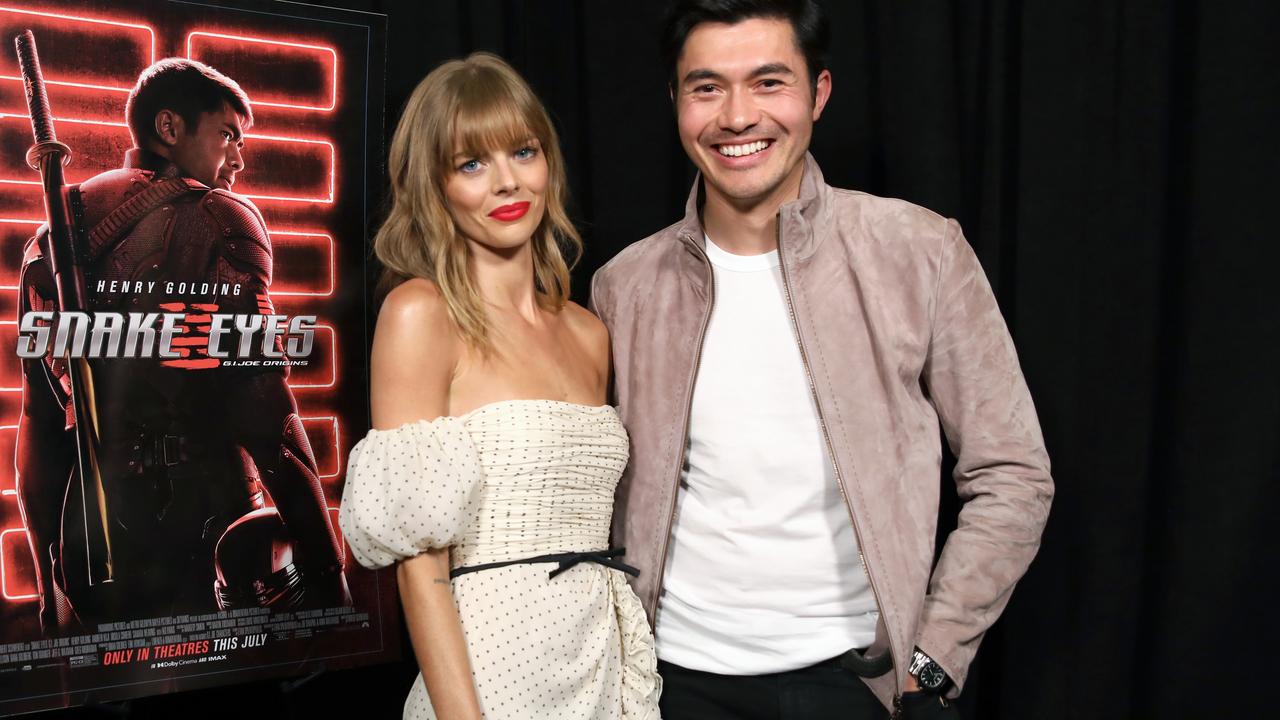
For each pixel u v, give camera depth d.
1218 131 2.10
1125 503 2.18
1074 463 2.21
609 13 2.46
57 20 1.77
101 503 1.82
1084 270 2.20
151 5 1.83
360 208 2.02
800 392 1.70
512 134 1.62
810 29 1.67
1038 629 2.25
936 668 1.61
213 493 1.90
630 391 1.83
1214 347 2.11
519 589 1.56
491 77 1.63
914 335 1.66
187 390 1.88
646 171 2.48
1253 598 2.10
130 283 1.83
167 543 1.86
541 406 1.61
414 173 1.64
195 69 1.87
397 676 2.44
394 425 1.54
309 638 1.98
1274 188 2.06
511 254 1.71
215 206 1.89
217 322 1.90
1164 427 2.18
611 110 2.47
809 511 1.70
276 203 1.94
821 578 1.69
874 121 2.34
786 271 1.69
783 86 1.66
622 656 1.69
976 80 2.27
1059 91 2.18
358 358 2.03
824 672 1.69
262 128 1.93
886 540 1.63
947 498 2.36
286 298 1.96
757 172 1.67
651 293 1.84
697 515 1.75
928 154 2.23
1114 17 2.17
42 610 1.79
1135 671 2.21
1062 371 2.20
